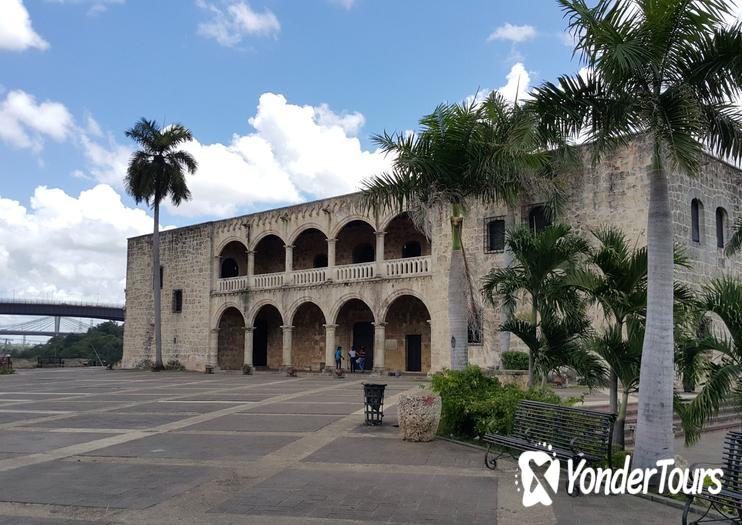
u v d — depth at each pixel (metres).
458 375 13.38
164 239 46.41
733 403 10.34
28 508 8.01
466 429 12.81
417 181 15.41
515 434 10.60
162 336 45.69
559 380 21.72
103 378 35.72
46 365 57.59
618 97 9.46
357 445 12.00
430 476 9.52
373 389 14.44
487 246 27.48
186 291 44.19
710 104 9.55
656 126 8.74
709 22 8.67
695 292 11.38
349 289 34.25
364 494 8.48
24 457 11.31
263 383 29.05
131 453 11.52
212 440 12.75
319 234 40.78
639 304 10.80
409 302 35.84
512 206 17.14
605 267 11.17
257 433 13.54
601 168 24.08
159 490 8.80
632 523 7.37
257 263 43.72
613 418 8.89
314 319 40.50
